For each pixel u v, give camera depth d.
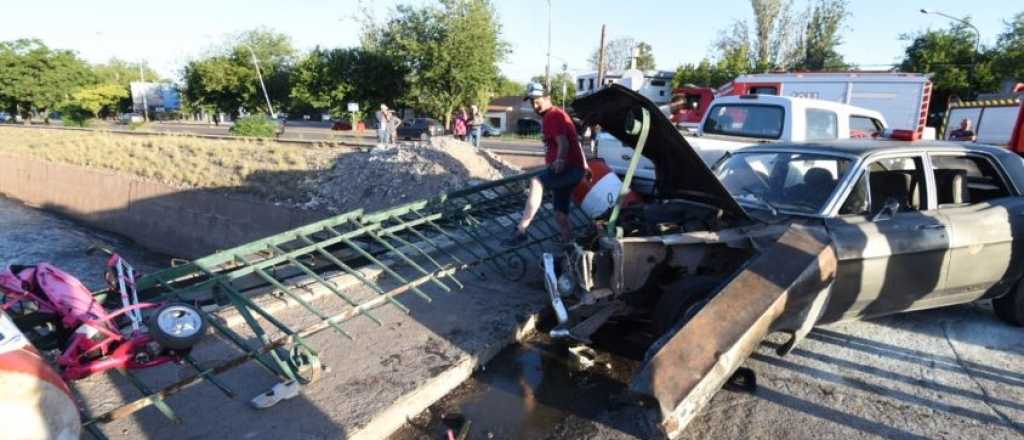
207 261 4.21
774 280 3.54
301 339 3.78
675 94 18.31
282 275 6.51
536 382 4.05
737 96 8.60
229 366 3.31
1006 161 5.05
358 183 13.87
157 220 16.61
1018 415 3.61
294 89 50.12
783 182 4.75
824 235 3.94
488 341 4.37
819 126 8.09
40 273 3.36
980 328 4.94
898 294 4.25
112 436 3.12
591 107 4.70
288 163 17.22
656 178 5.25
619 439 3.39
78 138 27.28
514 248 5.93
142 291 4.07
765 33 44.75
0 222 17.72
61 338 3.29
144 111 70.06
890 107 14.20
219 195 15.10
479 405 3.76
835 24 43.16
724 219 4.59
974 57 32.09
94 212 18.81
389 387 3.67
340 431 3.19
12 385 2.23
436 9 40.91
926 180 4.64
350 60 47.28
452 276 5.38
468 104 42.59
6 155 24.36
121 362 3.07
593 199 6.23
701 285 3.88
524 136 41.59
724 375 3.23
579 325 4.25
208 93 62.88
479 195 7.61
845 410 3.68
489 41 41.00
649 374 3.12
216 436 3.13
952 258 4.38
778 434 3.43
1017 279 4.82
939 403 3.75
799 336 3.81
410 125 36.56
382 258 6.55
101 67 84.44
